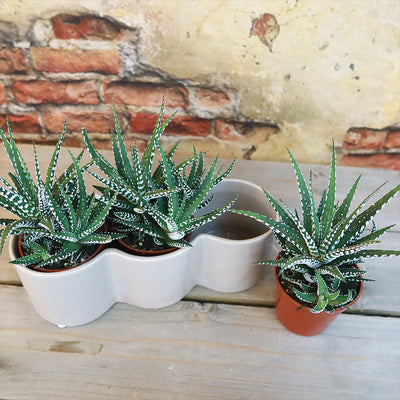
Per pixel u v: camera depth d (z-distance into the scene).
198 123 0.99
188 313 0.67
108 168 0.55
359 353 0.63
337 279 0.55
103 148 1.07
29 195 0.56
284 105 0.93
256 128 0.99
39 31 0.85
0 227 0.73
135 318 0.66
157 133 0.56
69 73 0.91
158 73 0.91
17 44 0.87
